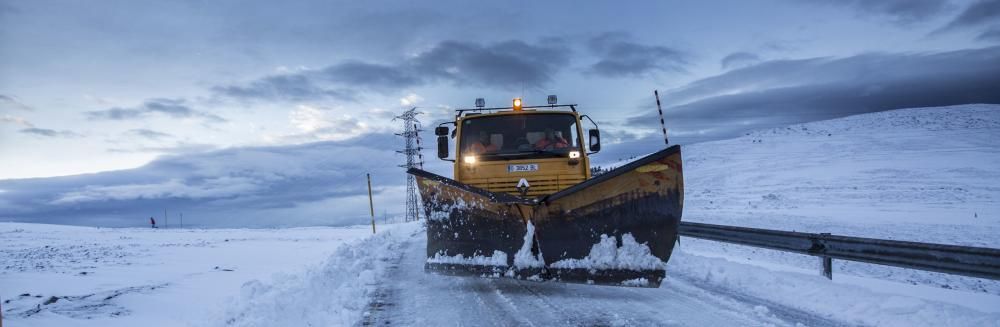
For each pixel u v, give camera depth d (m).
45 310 6.30
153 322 5.82
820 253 7.82
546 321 5.88
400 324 5.84
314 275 8.14
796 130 75.06
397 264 10.69
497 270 6.84
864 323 5.54
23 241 21.81
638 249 6.55
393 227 26.56
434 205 7.35
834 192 32.25
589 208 6.61
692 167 58.12
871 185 34.31
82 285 8.39
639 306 6.48
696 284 7.78
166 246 17.20
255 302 6.13
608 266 6.54
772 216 21.31
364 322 5.93
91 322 5.75
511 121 9.03
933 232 15.00
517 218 6.81
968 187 30.89
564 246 6.68
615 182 6.52
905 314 5.60
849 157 50.94
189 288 8.11
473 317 6.12
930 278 8.88
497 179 8.47
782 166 49.75
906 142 57.59
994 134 58.91
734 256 11.34
